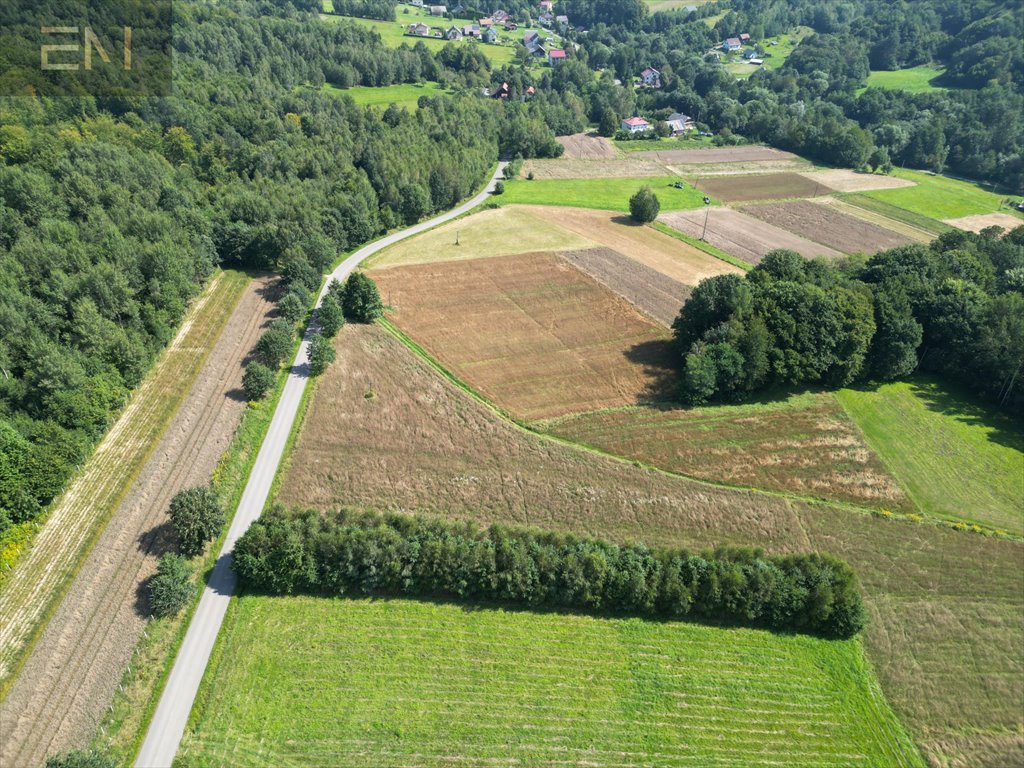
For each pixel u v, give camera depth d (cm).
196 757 3831
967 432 6981
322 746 3944
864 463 6500
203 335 7912
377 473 6069
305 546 4819
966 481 6325
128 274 7450
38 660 4247
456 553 4866
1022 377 7112
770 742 4112
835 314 7306
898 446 6750
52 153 8762
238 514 5509
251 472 5969
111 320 7031
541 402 7212
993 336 7312
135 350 6762
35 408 5844
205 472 5872
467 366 7794
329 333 8138
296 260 9025
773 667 4569
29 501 5069
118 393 6431
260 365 6881
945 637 4831
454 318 8800
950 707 4372
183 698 4134
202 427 6406
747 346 7162
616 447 6575
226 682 4238
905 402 7444
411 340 8256
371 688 4269
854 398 7462
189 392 6888
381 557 4831
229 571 5012
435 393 7262
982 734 4234
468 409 7031
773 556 5297
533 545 4981
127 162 9138
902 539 5659
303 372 7469
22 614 4519
